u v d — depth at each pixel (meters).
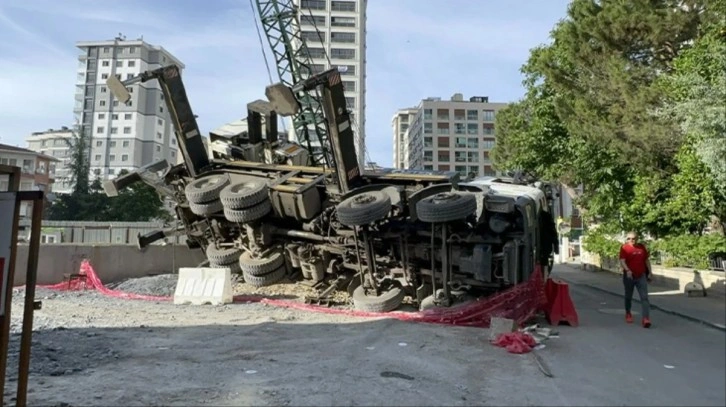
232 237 16.28
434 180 12.73
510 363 6.98
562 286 10.49
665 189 18.89
